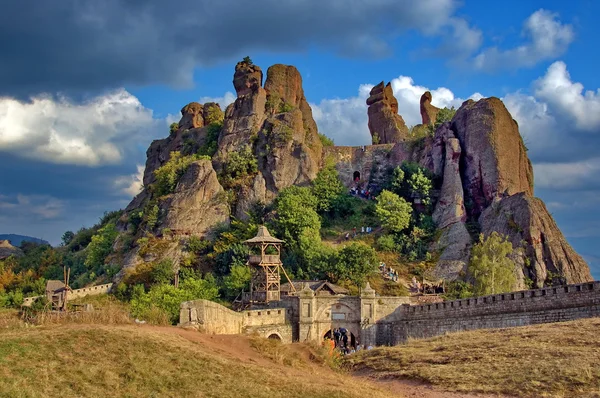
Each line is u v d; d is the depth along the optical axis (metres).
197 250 109.31
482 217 107.06
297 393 32.41
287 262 99.69
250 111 131.88
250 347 41.03
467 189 113.25
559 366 37.28
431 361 44.12
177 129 158.50
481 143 113.00
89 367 30.38
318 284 86.94
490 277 84.62
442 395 36.38
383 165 132.00
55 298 98.00
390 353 48.75
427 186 114.62
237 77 138.25
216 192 117.56
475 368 40.34
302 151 123.81
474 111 116.19
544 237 97.06
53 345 32.16
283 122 127.62
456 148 114.56
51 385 28.12
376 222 114.44
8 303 101.12
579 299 53.34
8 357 30.03
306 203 114.25
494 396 35.34
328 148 135.00
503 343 44.75
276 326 74.94
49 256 148.38
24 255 164.62
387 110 152.88
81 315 40.72
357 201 122.44
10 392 26.56
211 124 145.00
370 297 79.56
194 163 119.56
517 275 91.75
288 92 140.00
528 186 114.12
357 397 33.53
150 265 105.81
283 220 107.19
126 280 103.94
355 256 94.31
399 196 118.50
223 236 109.81
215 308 49.50
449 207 109.56
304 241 100.31
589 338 42.00
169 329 40.72
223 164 125.56
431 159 121.50
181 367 32.69
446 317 69.25
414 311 75.31
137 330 36.94
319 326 80.19
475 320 64.44
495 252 87.88
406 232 110.75
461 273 97.06
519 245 96.31
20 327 36.84
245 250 102.69
